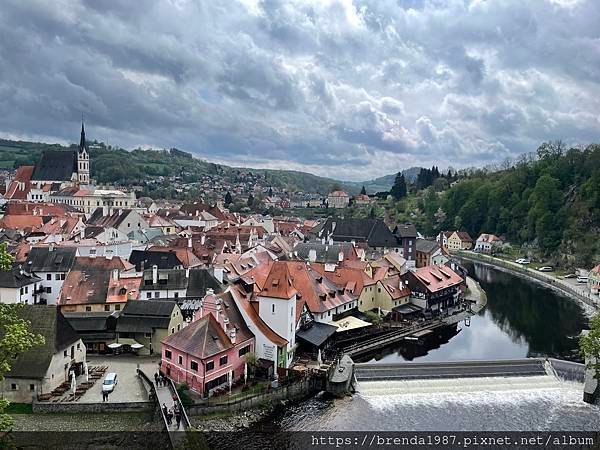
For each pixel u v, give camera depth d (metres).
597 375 77.56
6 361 41.50
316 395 86.94
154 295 107.44
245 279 118.44
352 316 121.25
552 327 135.50
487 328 133.38
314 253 147.62
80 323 95.31
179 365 80.75
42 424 69.12
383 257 160.38
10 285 105.12
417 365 97.12
